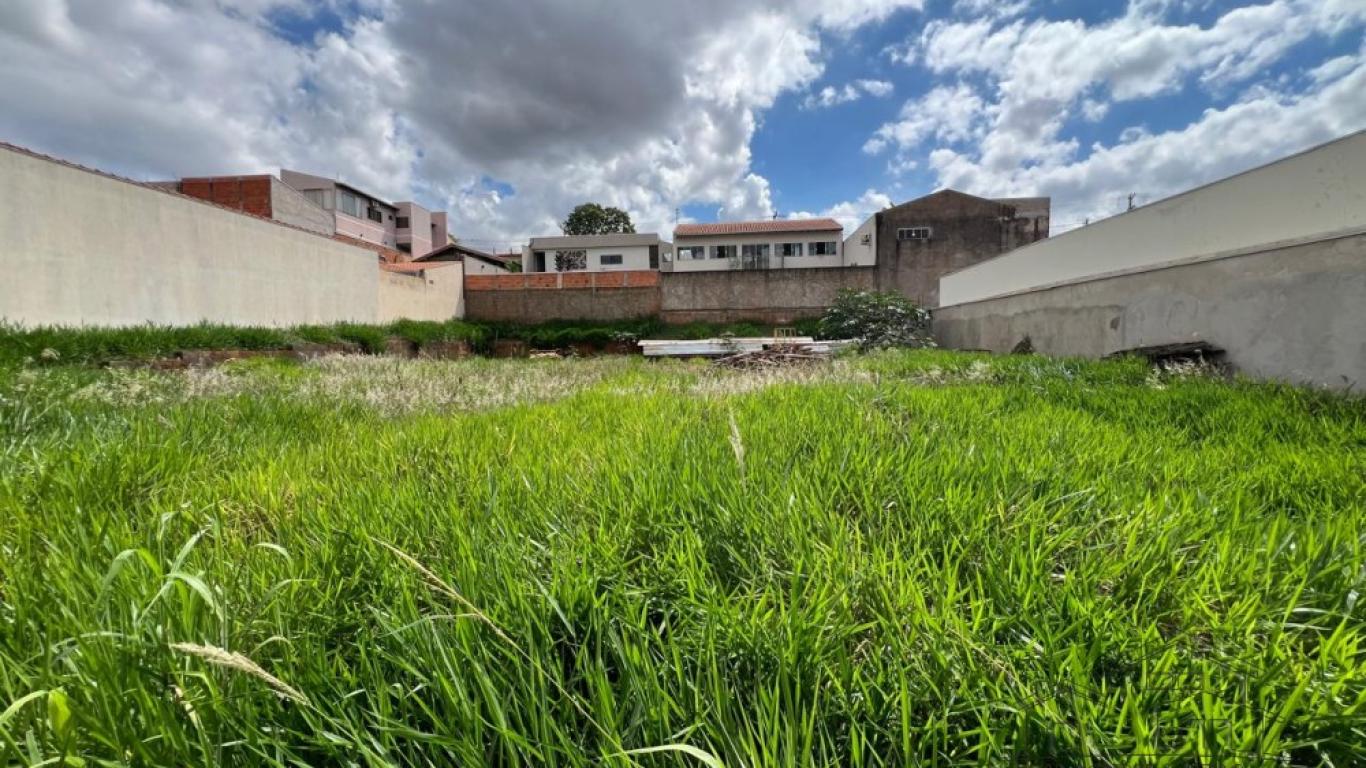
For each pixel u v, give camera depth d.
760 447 1.81
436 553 1.07
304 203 20.06
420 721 0.69
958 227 22.16
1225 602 0.85
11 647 0.74
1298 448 2.04
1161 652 0.71
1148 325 5.55
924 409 2.77
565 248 32.03
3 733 0.54
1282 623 0.74
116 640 0.71
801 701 0.66
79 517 1.20
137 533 1.16
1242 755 0.54
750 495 1.24
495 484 1.45
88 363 5.43
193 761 0.59
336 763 0.63
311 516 1.28
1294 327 3.98
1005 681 0.66
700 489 1.30
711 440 1.93
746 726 0.63
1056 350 7.23
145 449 1.86
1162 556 0.97
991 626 0.77
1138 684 0.67
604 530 1.12
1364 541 1.02
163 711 0.62
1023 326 8.12
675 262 31.11
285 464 1.83
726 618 0.77
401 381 4.77
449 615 0.76
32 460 1.73
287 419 2.89
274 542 1.24
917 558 0.92
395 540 1.11
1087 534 1.06
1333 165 3.72
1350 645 0.68
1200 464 1.80
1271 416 2.62
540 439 2.22
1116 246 6.06
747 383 4.38
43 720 0.62
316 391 4.11
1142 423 2.59
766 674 0.71
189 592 0.78
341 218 26.03
